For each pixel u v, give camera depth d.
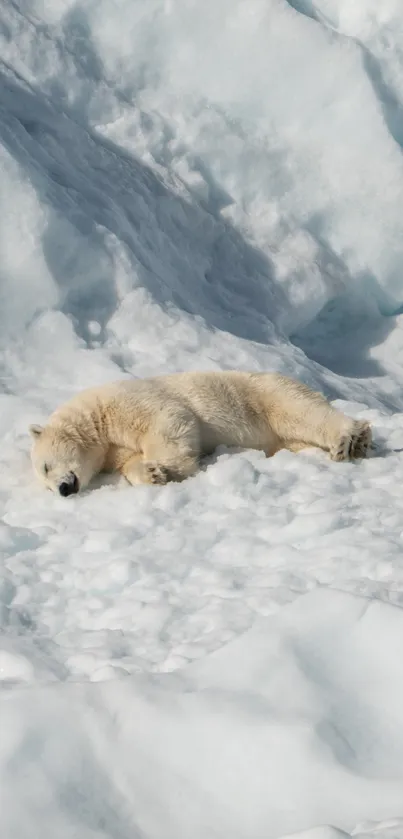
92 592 8.26
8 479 11.24
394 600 7.06
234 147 21.19
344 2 23.34
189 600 7.81
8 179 16.52
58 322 16.09
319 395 11.58
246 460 10.43
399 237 21.16
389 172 21.44
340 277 20.86
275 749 5.20
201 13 21.55
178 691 5.70
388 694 5.55
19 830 4.97
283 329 19.78
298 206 21.36
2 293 15.99
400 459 11.09
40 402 14.08
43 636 7.59
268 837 4.93
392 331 21.19
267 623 6.16
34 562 8.80
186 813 5.11
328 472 10.52
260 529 9.04
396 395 19.22
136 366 15.96
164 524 9.38
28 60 19.88
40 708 5.60
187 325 16.92
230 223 20.77
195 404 11.26
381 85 22.16
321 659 5.86
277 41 21.55
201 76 21.77
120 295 16.95
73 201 17.41
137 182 19.44
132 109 20.75
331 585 7.46
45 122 19.11
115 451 11.20
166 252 19.00
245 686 5.68
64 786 5.21
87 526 9.58
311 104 21.64
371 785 4.93
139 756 5.37
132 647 7.16
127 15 21.38
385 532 8.67
